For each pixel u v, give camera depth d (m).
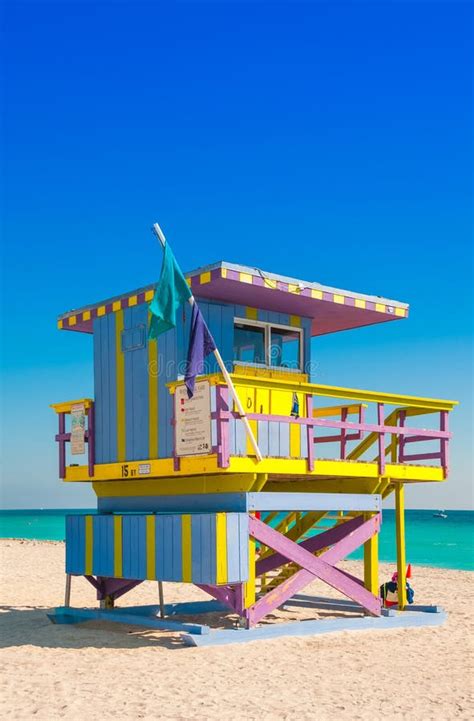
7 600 17.08
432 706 8.31
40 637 11.92
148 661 10.12
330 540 13.63
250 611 11.46
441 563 48.38
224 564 10.88
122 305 13.20
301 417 12.10
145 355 12.83
